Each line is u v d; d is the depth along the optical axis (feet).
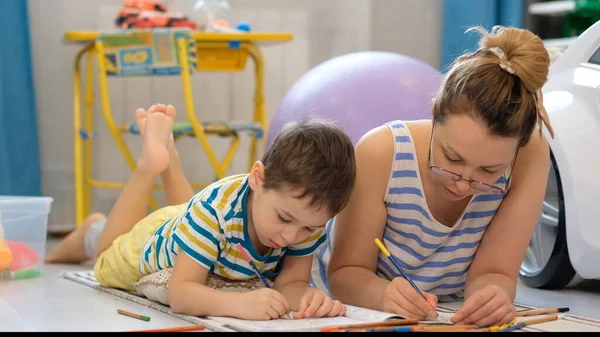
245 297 4.17
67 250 6.90
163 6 9.30
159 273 4.79
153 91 10.18
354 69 6.39
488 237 4.80
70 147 9.95
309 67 10.80
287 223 4.17
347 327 3.83
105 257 5.45
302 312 4.15
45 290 5.53
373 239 4.80
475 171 4.13
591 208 5.43
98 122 10.00
